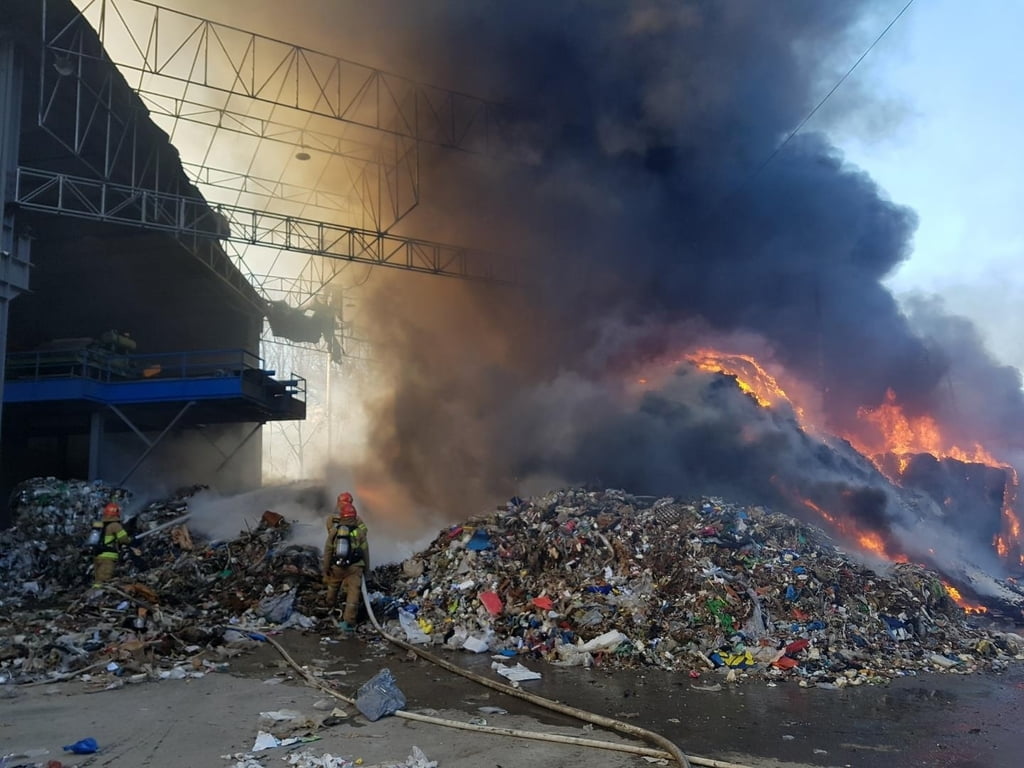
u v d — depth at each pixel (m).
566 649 8.73
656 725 6.11
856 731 6.05
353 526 10.66
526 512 13.19
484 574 11.02
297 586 11.70
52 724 5.77
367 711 6.09
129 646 8.21
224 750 5.18
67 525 14.72
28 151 18.03
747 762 5.24
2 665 7.55
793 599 9.72
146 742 5.34
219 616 10.59
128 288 23.06
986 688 7.66
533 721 6.14
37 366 17.12
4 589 12.29
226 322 24.27
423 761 4.90
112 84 16.41
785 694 7.24
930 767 5.21
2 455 19.50
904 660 8.81
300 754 5.07
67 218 19.09
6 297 14.41
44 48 14.72
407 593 11.26
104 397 17.52
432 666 8.29
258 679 7.48
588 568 10.69
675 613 9.32
